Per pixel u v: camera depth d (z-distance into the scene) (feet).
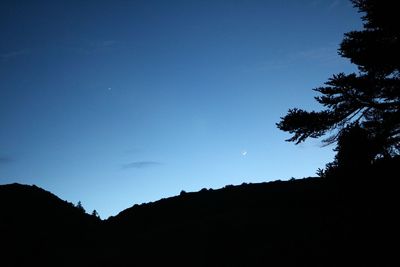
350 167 35.83
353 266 32.50
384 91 32.94
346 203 38.27
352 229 37.24
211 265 109.40
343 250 35.65
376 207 36.04
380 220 35.14
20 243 240.32
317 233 44.60
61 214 333.01
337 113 34.47
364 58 33.53
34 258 207.82
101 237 249.55
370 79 33.14
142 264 155.94
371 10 33.55
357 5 35.01
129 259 165.27
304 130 35.50
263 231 133.69
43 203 354.13
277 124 36.29
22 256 210.38
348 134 35.35
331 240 38.81
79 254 211.41
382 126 34.14
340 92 33.65
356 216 37.47
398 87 32.37
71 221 313.32
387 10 32.09
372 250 33.35
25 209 327.06
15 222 291.99
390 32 33.58
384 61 32.91
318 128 34.94
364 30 35.27
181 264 142.51
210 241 123.44
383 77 34.71
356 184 35.76
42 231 277.23
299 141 36.88
